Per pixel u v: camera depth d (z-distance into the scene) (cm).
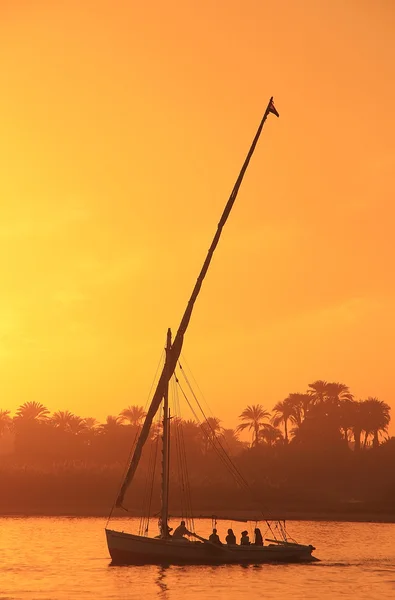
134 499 15138
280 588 5112
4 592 4881
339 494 16638
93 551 7169
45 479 15412
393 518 13650
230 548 5969
